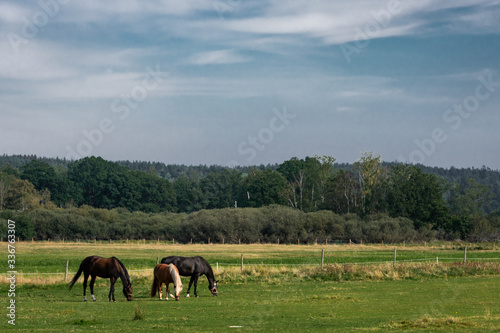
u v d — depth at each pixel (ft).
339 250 233.55
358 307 71.15
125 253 209.05
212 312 67.15
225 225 302.04
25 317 62.95
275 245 277.85
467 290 89.35
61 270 138.21
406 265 118.73
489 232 309.63
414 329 52.54
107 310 69.46
